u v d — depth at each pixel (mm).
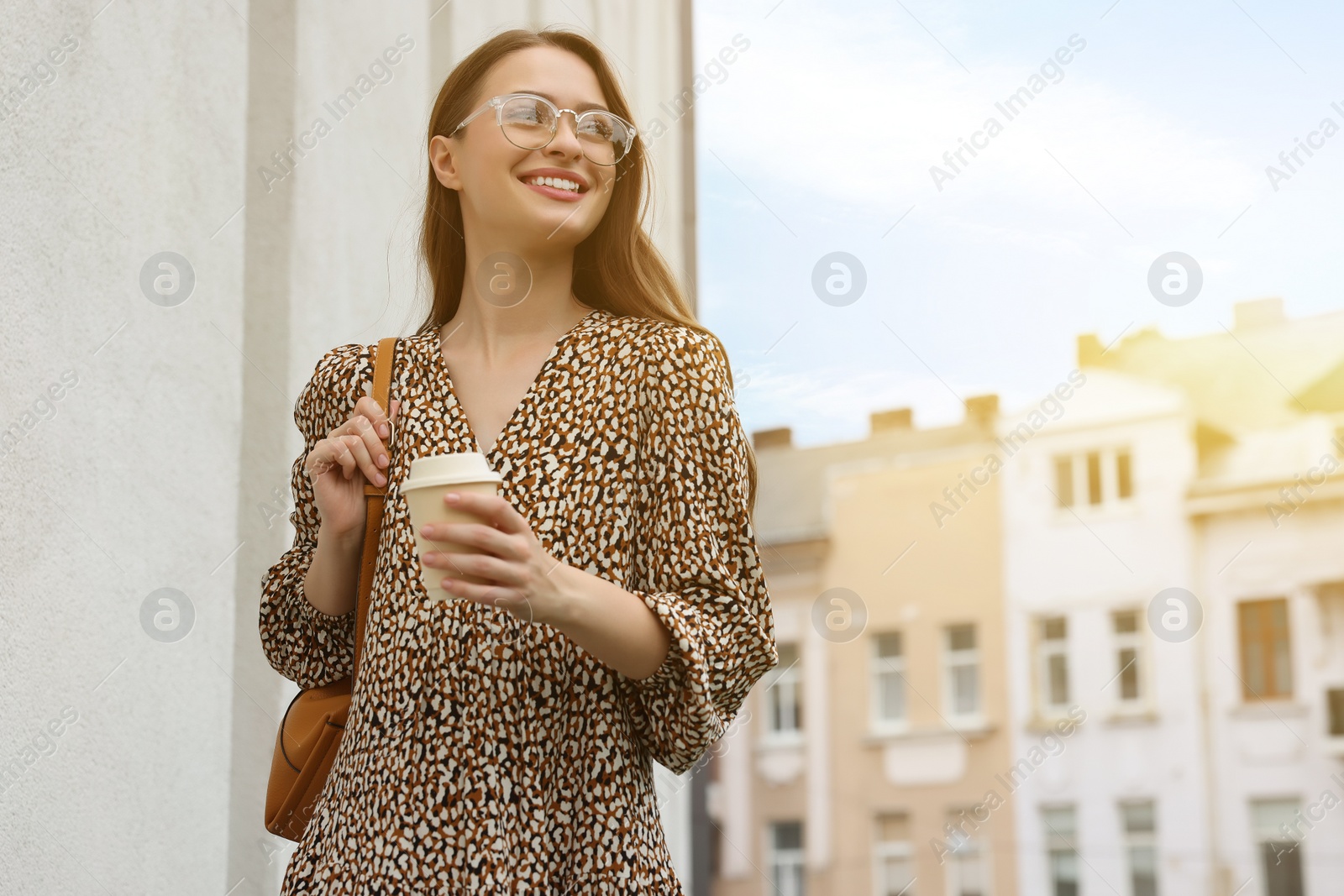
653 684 794
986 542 21500
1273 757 19859
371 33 2201
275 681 1880
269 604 967
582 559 818
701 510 831
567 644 808
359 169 2143
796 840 21562
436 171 994
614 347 868
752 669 827
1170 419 20500
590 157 913
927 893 21484
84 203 1655
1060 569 21047
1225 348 19922
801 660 21984
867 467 21672
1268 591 20141
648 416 850
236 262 1874
